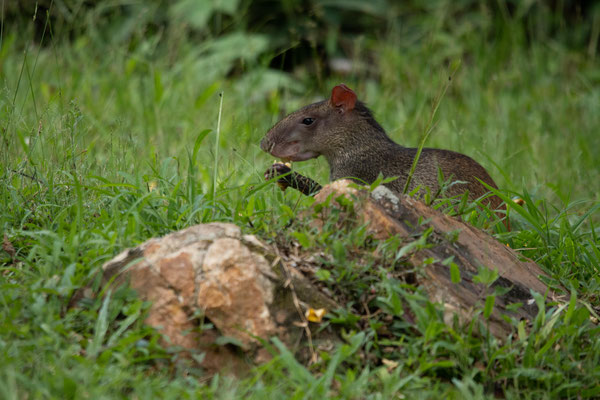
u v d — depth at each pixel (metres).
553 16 23.53
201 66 18.11
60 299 6.59
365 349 6.52
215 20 20.28
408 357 6.47
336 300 6.76
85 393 5.56
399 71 18.95
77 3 19.23
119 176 9.80
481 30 22.05
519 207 8.88
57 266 7.04
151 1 19.66
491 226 9.00
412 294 6.77
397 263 7.09
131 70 16.53
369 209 7.41
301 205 8.72
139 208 8.08
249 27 20.66
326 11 20.62
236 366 6.36
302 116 11.09
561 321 7.16
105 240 7.31
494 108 17.84
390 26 21.61
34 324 6.28
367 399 6.00
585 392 6.39
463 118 17.17
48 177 9.17
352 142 11.00
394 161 10.77
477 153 14.35
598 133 16.94
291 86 18.16
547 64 20.95
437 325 6.44
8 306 6.55
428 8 22.22
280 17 20.69
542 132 16.42
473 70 19.67
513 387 6.45
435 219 7.92
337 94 10.99
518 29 21.30
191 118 15.09
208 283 6.47
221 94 9.19
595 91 19.17
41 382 5.61
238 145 11.95
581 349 6.92
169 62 17.84
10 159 10.13
